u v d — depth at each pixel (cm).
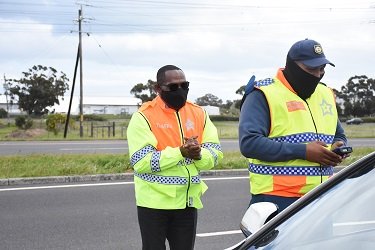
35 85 7438
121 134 3938
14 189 968
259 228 253
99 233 653
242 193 930
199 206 388
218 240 627
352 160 1362
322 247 227
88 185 1015
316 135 343
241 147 340
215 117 6875
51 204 822
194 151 358
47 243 610
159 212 376
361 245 224
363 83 8138
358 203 240
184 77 377
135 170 375
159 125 374
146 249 381
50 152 2019
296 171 336
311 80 336
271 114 339
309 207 248
